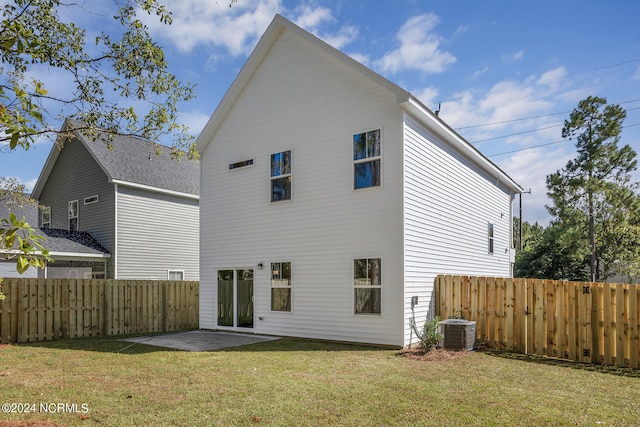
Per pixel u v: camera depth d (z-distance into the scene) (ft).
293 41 41.57
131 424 15.49
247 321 43.09
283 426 15.37
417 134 36.81
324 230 38.09
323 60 39.40
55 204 73.67
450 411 17.03
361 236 35.86
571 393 20.04
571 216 86.22
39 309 38.50
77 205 69.46
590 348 28.12
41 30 19.01
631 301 26.76
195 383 21.39
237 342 36.50
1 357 29.17
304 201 39.58
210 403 17.95
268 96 43.21
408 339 33.35
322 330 37.35
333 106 38.50
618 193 83.20
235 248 44.47
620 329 27.04
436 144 40.45
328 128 38.63
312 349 32.50
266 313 41.39
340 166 37.60
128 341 37.47
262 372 23.99
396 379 22.34
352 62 36.70
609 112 84.79
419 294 35.32
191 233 74.69
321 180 38.65
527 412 17.01
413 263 34.76
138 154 73.15
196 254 75.20
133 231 65.77
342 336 36.09
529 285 31.55
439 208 40.24
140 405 17.70
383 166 35.19
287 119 41.55
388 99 35.40
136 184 65.67
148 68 21.44
